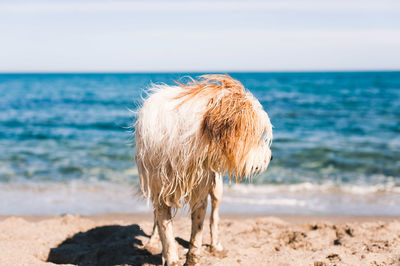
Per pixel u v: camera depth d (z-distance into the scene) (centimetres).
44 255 462
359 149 1313
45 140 1559
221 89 298
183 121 296
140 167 335
